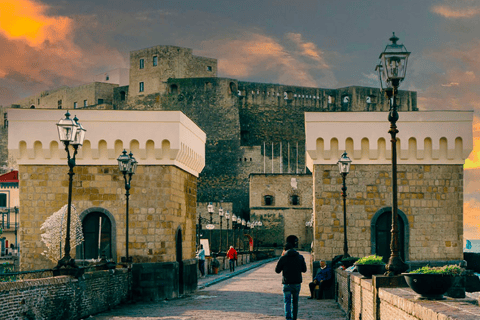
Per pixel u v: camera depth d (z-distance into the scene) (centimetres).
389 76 1727
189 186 3419
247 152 14988
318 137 3127
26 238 2958
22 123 2970
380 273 1855
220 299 2908
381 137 3108
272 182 12850
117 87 16012
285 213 12769
